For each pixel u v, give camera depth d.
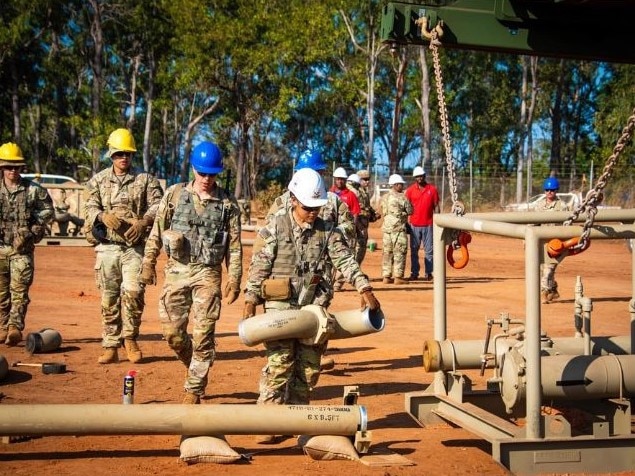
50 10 73.19
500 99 78.69
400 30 8.70
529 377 6.64
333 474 6.41
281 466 6.60
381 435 7.61
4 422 6.19
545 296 17.02
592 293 18.59
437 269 7.81
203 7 61.59
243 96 67.00
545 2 8.90
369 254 28.14
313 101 81.31
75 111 80.00
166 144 89.38
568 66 81.50
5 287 11.43
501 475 6.59
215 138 82.81
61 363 10.33
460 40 8.89
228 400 8.72
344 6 64.50
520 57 76.12
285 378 7.13
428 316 14.98
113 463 6.63
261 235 7.30
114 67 83.69
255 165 78.44
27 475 6.31
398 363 10.80
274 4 63.31
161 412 6.44
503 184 51.53
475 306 16.31
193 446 6.61
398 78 67.88
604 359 6.91
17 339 11.27
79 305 15.20
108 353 10.37
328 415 6.68
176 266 8.18
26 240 11.20
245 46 61.59
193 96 76.38
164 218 8.32
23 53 75.81
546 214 7.68
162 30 70.75
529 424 6.63
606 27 9.33
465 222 7.30
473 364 7.66
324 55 63.31
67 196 29.02
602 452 6.68
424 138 65.75
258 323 6.92
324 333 6.97
